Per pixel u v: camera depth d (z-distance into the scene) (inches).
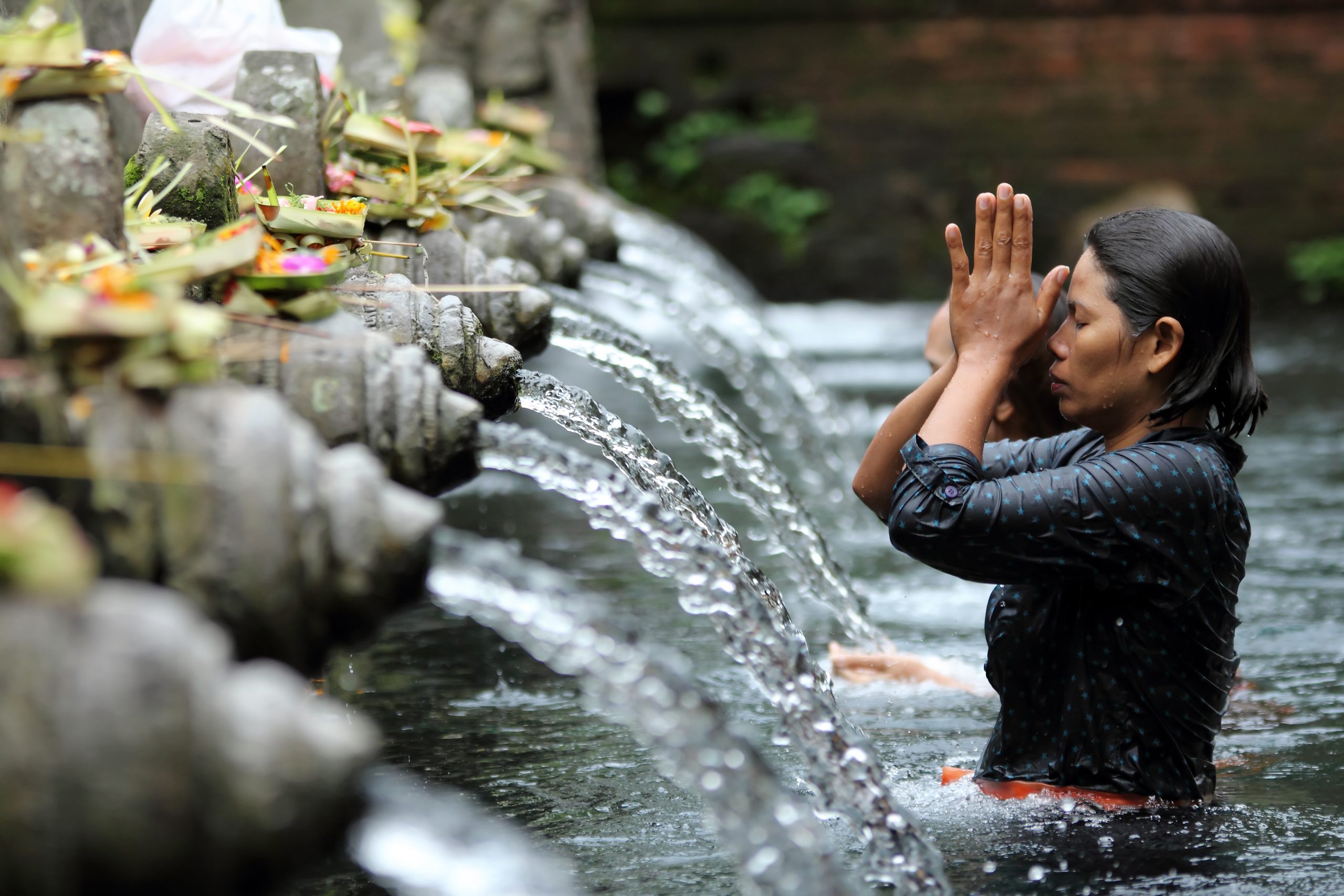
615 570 284.7
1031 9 1169.4
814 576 233.0
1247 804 149.7
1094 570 148.1
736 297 476.7
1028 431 198.4
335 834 75.6
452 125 350.9
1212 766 155.4
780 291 1091.9
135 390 84.7
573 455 118.6
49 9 109.7
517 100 617.3
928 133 1179.3
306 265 114.0
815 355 761.0
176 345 85.4
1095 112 1170.0
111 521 82.6
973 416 151.9
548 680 207.5
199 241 111.4
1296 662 214.7
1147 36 1162.0
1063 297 194.7
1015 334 154.6
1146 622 148.9
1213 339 150.5
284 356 105.5
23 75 102.1
